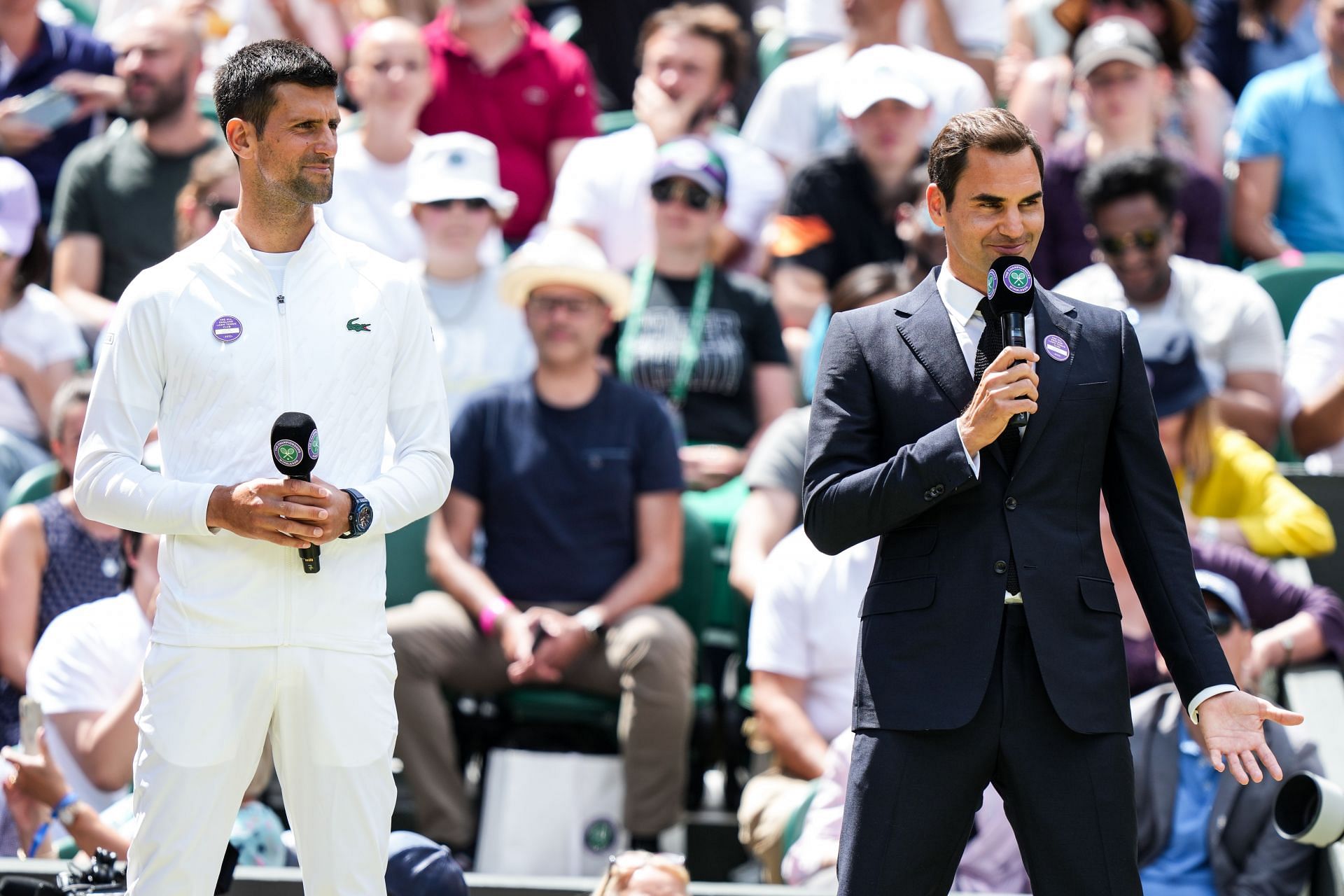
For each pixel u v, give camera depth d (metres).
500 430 20.23
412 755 18.39
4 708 18.53
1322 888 15.48
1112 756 10.38
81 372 23.14
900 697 10.45
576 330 20.23
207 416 11.17
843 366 11.02
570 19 32.78
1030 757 10.37
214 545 11.06
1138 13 27.33
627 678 18.62
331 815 11.23
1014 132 10.52
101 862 13.57
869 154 24.45
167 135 25.20
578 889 15.41
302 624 11.09
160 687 11.04
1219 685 10.36
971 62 29.23
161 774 10.95
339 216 25.14
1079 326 10.85
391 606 20.19
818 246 24.38
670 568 19.81
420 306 11.90
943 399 10.65
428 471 11.65
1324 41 27.20
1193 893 15.80
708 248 23.61
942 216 10.85
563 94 27.58
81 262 25.03
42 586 19.09
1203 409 19.66
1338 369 22.47
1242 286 22.69
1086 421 10.61
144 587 17.94
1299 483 20.16
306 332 11.30
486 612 19.00
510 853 18.31
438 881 13.63
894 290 20.70
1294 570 19.09
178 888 11.01
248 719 11.06
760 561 19.89
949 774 10.41
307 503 10.65
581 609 19.62
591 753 19.25
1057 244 24.33
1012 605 10.51
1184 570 10.60
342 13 29.92
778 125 28.09
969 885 16.08
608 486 19.98
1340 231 27.16
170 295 11.23
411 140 25.58
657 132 25.70
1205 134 27.41
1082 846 10.30
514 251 26.88
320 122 11.20
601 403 20.34
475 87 27.27
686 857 19.62
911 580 10.59
